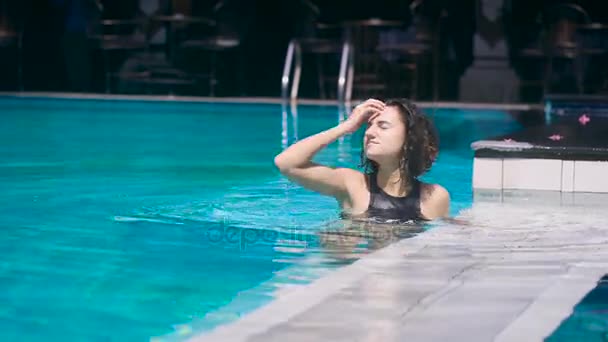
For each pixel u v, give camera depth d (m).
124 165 6.93
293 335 2.40
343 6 18.17
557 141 5.95
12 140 8.93
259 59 18.88
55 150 8.05
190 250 3.59
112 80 18.44
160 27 18.05
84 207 4.75
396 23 15.96
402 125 4.14
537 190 5.62
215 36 18.36
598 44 17.20
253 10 18.70
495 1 16.27
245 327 2.47
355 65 17.50
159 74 18.20
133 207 4.74
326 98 18.39
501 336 2.40
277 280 3.06
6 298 2.81
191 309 2.69
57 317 2.60
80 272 3.19
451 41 17.67
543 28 16.91
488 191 5.60
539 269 3.25
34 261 3.37
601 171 5.50
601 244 3.77
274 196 5.14
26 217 4.41
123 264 3.32
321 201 4.93
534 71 17.53
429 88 17.70
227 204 4.84
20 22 18.48
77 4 18.58
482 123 11.50
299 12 17.44
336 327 2.46
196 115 12.86
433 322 2.52
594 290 2.92
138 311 2.67
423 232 3.96
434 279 3.05
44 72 19.00
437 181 6.15
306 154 4.24
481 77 16.39
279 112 13.61
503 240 3.82
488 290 2.89
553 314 2.62
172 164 7.05
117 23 17.67
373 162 4.34
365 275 3.10
